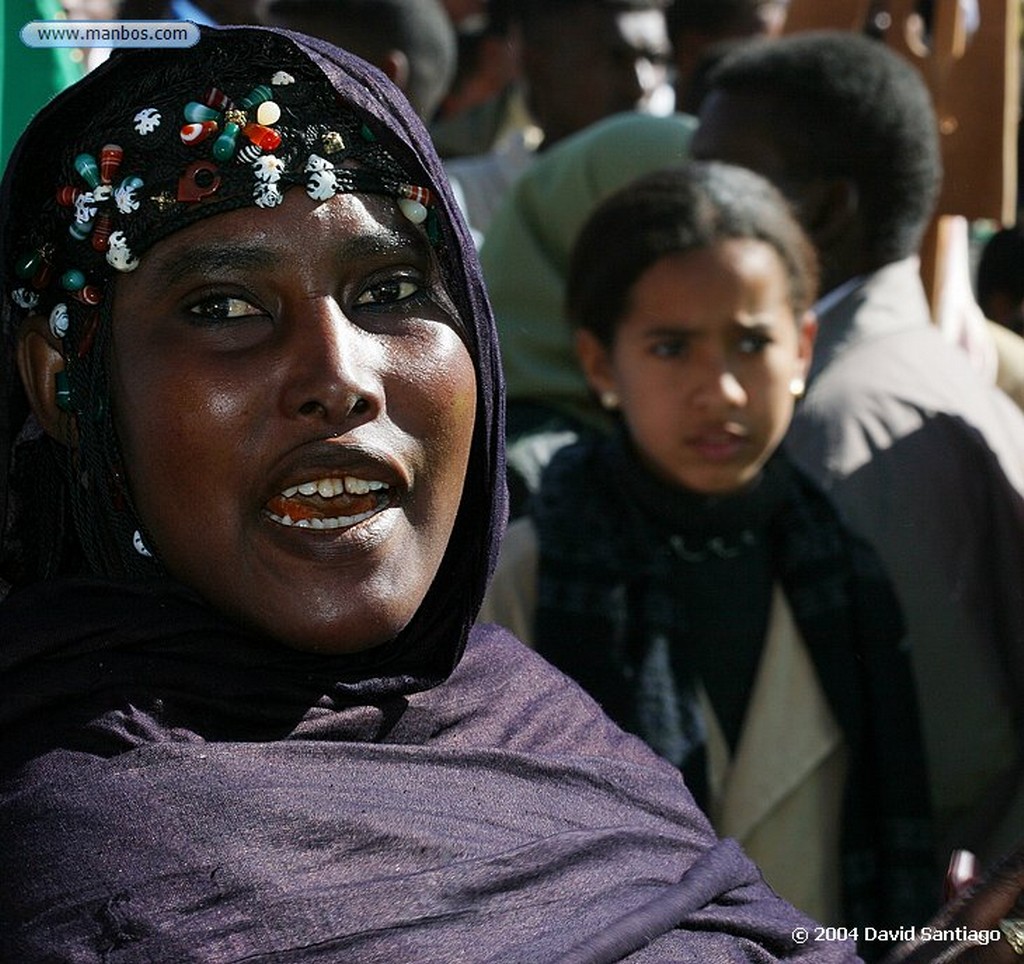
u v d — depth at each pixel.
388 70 4.57
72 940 1.46
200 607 1.61
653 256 2.79
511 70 5.75
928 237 3.87
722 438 2.73
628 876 1.63
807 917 1.73
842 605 2.75
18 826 1.52
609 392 2.94
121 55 1.58
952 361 3.27
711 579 2.74
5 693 1.58
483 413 1.66
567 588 2.70
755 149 3.47
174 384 1.53
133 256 1.55
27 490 1.73
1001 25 3.83
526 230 3.87
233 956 1.46
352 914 1.49
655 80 4.96
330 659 1.65
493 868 1.55
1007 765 3.00
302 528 1.55
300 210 1.54
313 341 1.53
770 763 2.68
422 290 1.61
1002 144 3.83
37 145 1.61
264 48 1.57
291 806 1.53
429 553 1.59
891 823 2.70
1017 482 3.15
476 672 1.77
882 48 3.54
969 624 2.99
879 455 3.05
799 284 2.88
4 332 1.64
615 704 2.64
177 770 1.53
